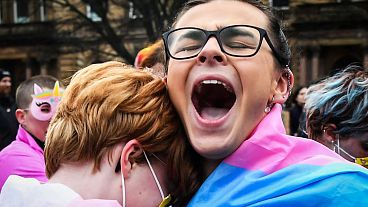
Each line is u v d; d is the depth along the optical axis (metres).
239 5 1.32
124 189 1.27
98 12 12.12
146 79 1.37
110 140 1.26
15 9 22.02
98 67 1.38
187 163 1.38
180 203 1.38
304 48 17.56
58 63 20.23
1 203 1.21
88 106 1.28
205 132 1.25
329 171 1.20
